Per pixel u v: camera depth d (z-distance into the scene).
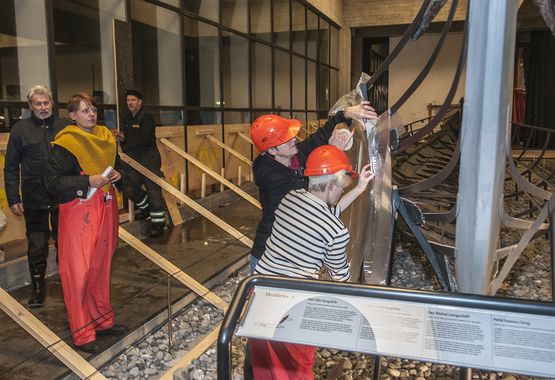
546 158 12.96
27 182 3.57
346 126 3.41
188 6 7.74
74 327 2.98
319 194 2.27
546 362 1.34
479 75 2.41
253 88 10.19
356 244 3.42
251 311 1.57
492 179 2.49
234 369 3.13
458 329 1.44
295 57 12.74
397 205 3.36
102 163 2.96
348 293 1.57
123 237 3.90
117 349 3.24
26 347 3.21
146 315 3.68
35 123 3.53
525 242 3.18
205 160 8.12
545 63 16.80
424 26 3.11
